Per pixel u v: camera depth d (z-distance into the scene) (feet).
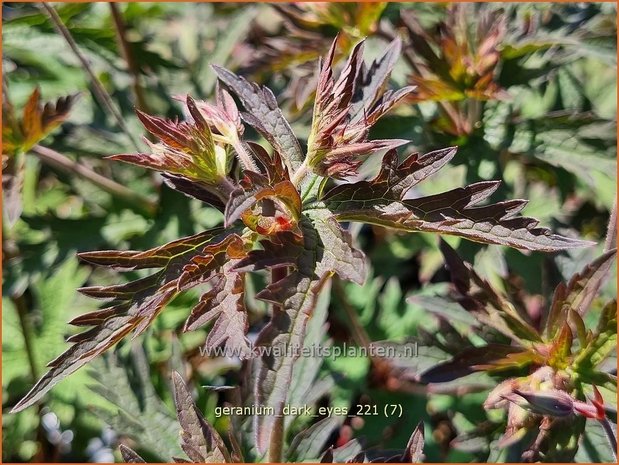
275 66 1.02
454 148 0.59
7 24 1.13
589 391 0.68
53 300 1.07
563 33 0.95
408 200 0.59
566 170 1.02
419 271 1.21
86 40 1.16
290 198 0.58
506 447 0.73
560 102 1.10
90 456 0.99
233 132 0.64
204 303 0.56
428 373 0.70
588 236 1.05
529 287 0.89
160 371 0.99
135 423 0.79
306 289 0.55
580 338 0.68
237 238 0.58
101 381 0.81
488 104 0.96
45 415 1.02
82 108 1.16
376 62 0.69
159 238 1.05
